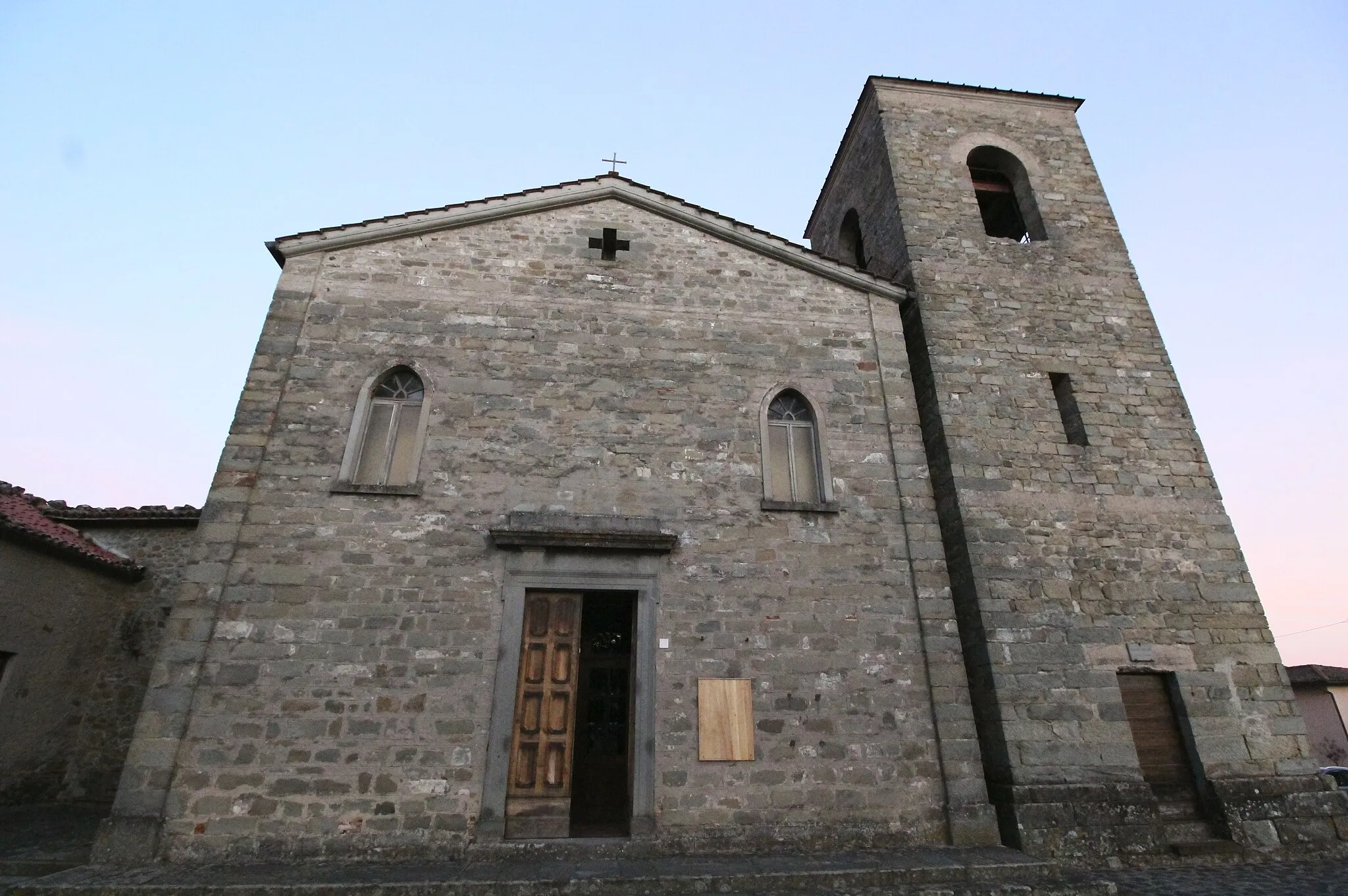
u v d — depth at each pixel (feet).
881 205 44.42
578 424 31.22
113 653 39.65
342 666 25.86
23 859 23.50
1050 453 34.19
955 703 28.30
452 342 32.01
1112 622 30.73
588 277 34.60
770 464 32.30
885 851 25.61
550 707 26.89
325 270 32.73
